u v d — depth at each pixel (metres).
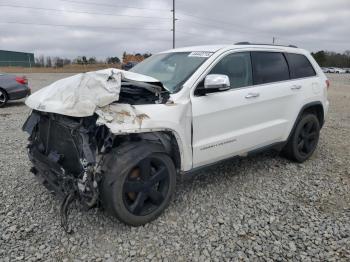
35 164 3.80
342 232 3.33
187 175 3.77
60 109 3.05
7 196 3.95
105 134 3.12
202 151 3.78
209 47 4.34
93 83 3.11
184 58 4.24
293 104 4.90
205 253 2.98
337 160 5.53
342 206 3.90
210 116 3.78
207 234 3.27
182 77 3.85
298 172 4.93
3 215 3.52
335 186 4.45
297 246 3.10
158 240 3.16
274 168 5.04
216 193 4.13
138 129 3.06
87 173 3.03
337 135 7.32
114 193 3.07
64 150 3.41
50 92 3.43
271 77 4.67
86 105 2.97
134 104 3.28
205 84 3.60
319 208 3.84
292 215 3.65
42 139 3.84
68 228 3.29
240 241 3.17
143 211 3.36
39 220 3.44
